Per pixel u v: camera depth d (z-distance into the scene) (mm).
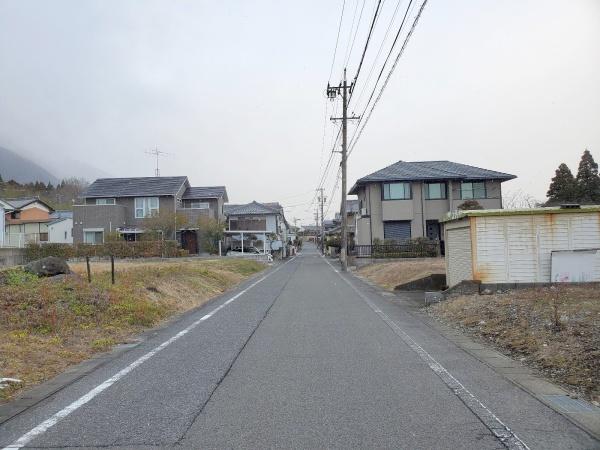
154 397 5352
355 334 9016
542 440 4102
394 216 36531
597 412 4797
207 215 44312
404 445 4012
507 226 12625
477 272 12664
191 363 6898
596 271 12336
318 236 117375
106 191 44906
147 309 11141
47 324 8797
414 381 5898
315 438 4172
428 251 33438
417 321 10602
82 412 4891
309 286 19891
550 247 12531
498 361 6914
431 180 36719
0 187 86875
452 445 4008
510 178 36312
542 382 5859
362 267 31500
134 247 34969
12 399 5398
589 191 34438
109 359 7309
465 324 9766
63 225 49469
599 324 7492
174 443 4086
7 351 7113
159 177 47719
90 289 11258
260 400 5203
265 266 38688
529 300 10125
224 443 4082
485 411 4828
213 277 20781
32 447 4039
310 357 7164
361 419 4613
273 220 60406
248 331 9414
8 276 11453
